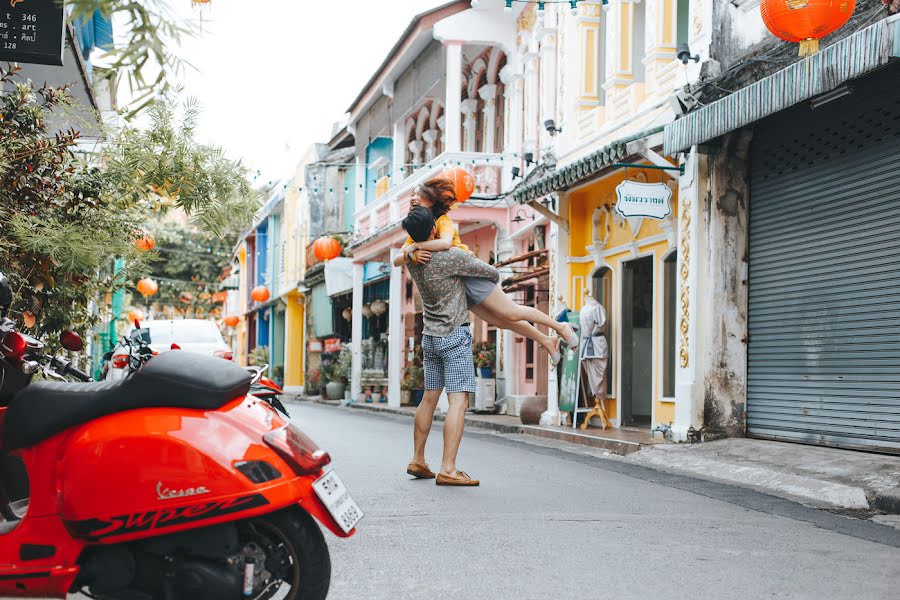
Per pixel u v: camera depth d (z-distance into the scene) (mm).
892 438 8992
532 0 11062
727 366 11258
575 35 16453
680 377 11617
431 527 5855
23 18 6281
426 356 7918
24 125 7109
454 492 7301
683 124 10859
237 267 55000
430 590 4348
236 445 3381
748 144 11273
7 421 3527
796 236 10547
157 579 3381
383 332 30094
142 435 3355
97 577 3414
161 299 52250
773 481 8430
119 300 19844
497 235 20281
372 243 24609
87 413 3455
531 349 19172
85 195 7391
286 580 3484
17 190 6980
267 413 3596
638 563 4887
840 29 9289
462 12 19672
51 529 3469
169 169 6672
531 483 8016
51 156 7191
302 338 41719
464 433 14734
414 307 26484
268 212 44594
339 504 3547
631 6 15000
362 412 22719
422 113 27516
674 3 13688
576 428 14203
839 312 9805
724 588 4359
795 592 4293
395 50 21438
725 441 10984
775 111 9242
